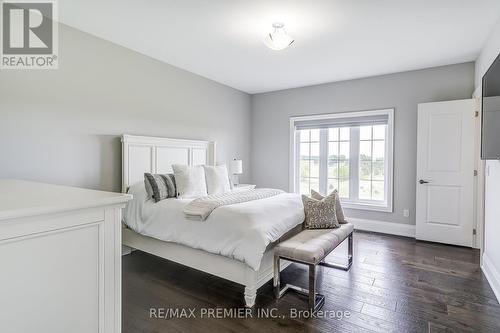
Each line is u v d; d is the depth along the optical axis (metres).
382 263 3.08
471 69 3.74
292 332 1.87
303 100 5.05
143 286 2.54
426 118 3.86
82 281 1.01
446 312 2.11
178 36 3.04
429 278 2.70
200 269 2.51
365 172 4.60
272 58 3.67
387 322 1.99
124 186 3.26
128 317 2.05
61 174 2.80
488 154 2.42
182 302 2.27
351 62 3.79
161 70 3.81
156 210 2.80
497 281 2.39
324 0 2.31
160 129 3.81
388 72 4.22
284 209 2.74
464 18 2.60
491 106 2.36
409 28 2.80
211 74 4.38
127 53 3.38
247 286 2.20
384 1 2.32
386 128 4.39
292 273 2.82
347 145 4.74
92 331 1.04
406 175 4.18
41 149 2.65
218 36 3.03
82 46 2.94
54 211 0.90
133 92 3.47
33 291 0.88
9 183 1.80
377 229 4.40
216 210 2.43
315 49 3.35
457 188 3.69
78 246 0.99
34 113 2.60
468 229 3.62
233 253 2.22
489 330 1.89
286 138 5.23
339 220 3.07
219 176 3.56
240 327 1.93
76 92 2.91
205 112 4.55
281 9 2.45
